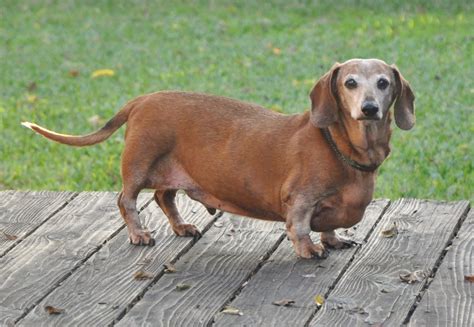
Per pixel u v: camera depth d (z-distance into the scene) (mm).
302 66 15008
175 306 6270
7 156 11219
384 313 6082
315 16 18859
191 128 7191
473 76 13828
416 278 6586
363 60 6742
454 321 5941
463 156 10328
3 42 17859
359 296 6352
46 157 11102
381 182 9688
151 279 6715
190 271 6879
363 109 6418
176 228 7570
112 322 6074
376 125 6688
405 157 10414
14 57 16688
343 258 7035
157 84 14336
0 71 15727
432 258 7008
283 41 16812
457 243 7297
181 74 14781
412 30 17078
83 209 8219
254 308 6203
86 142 7520
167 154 7312
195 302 6332
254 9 19625
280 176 6922
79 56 16578
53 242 7484
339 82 6680
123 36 17922
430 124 11555
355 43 16266
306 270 6820
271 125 7020
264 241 7434
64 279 6785
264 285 6570
